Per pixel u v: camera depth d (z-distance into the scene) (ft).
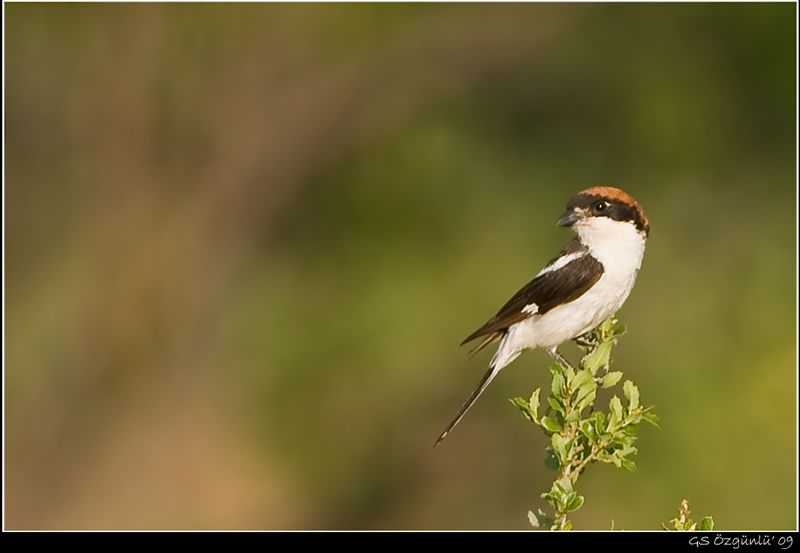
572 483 18.21
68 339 54.24
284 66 52.49
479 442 53.52
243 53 51.52
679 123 54.24
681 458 46.55
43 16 49.24
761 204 53.52
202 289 54.29
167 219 53.42
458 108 55.26
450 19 53.83
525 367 52.85
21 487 53.93
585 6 54.54
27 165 52.54
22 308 54.24
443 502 53.62
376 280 53.47
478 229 54.03
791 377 47.29
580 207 23.77
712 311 50.88
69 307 54.03
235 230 54.08
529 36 54.75
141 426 53.88
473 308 52.60
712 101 54.44
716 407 47.34
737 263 52.34
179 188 53.42
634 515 45.98
